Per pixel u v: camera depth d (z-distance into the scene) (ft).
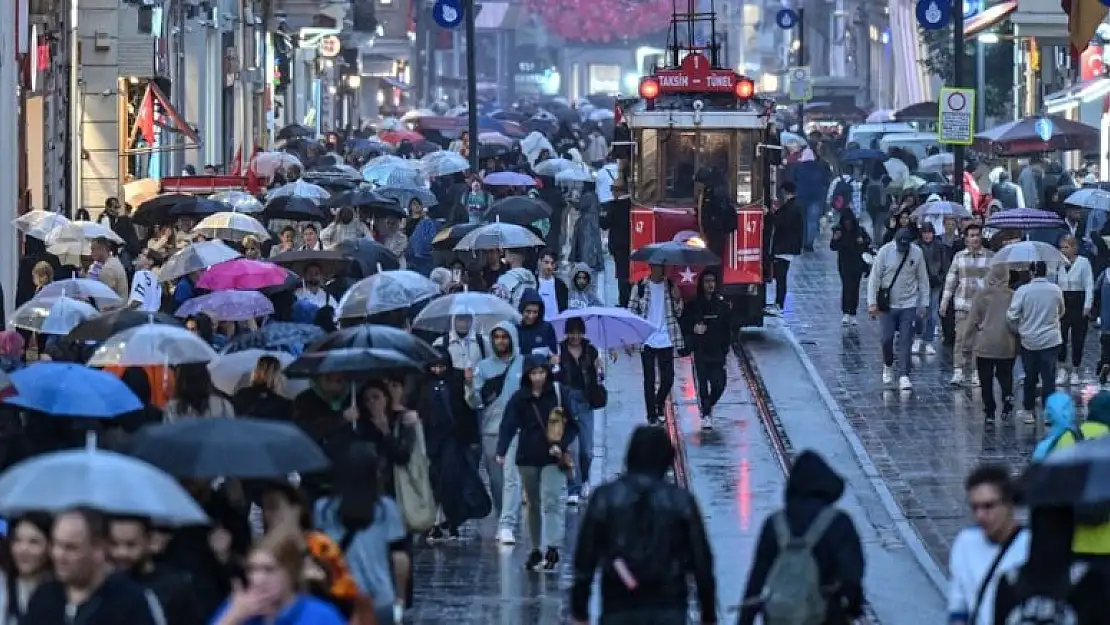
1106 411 108.88
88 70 303.07
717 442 184.03
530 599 129.08
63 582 72.33
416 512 116.88
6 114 232.73
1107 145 378.32
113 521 77.10
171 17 352.69
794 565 84.17
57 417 109.70
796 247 269.85
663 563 88.12
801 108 534.78
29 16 255.50
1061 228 229.25
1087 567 75.05
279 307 168.04
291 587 69.51
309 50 622.13
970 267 210.18
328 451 112.27
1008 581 75.31
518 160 371.35
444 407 141.18
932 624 122.83
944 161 381.40
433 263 248.93
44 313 148.36
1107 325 206.80
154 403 133.49
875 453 177.17
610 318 159.12
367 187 277.23
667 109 256.73
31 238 231.91
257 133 519.60
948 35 540.11
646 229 255.91
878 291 211.00
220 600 86.79
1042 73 462.60
